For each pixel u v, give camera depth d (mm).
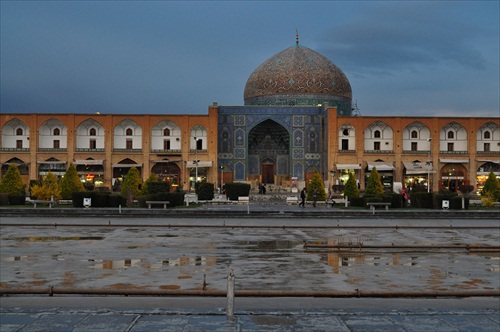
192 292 6688
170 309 5312
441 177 35656
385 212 18641
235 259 9617
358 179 35219
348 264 9188
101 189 32312
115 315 5066
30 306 5973
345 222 16797
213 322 4871
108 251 10398
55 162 34969
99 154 35375
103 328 4672
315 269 8711
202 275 8148
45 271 8367
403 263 9312
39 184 27453
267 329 4688
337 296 6668
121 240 12070
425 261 9531
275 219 17672
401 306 6160
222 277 8023
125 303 6230
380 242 12070
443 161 35281
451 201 20844
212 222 16484
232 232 13859
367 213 18672
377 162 35406
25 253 10086
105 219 17219
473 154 35500
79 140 35531
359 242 11727
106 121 35406
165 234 13289
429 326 4824
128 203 21531
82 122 35344
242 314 5137
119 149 35438
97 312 5160
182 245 11344
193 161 35625
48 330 4621
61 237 12555
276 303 6289
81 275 8070
